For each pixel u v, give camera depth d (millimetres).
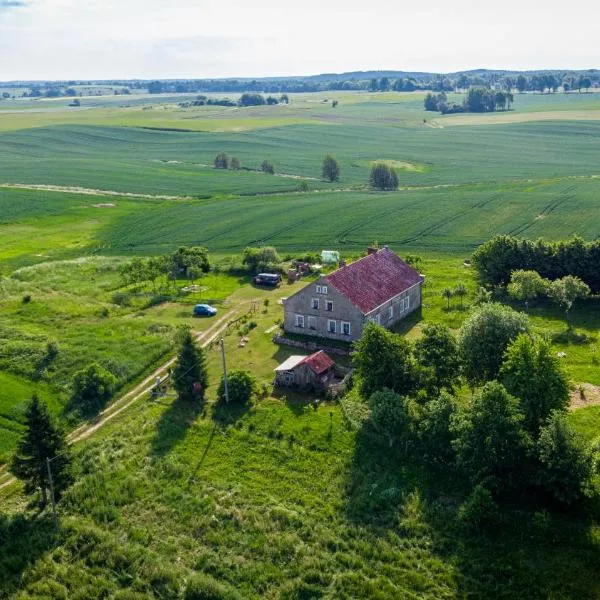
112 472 52219
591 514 44594
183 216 155625
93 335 80312
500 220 138125
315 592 39844
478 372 60062
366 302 77375
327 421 58875
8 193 178000
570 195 155375
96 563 42719
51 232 143500
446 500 47469
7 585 41062
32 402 49219
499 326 59812
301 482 50594
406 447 53344
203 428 58688
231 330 82312
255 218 150500
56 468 48938
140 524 46344
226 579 41188
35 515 48156
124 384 68812
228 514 46844
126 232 143750
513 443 46281
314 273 106688
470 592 39312
